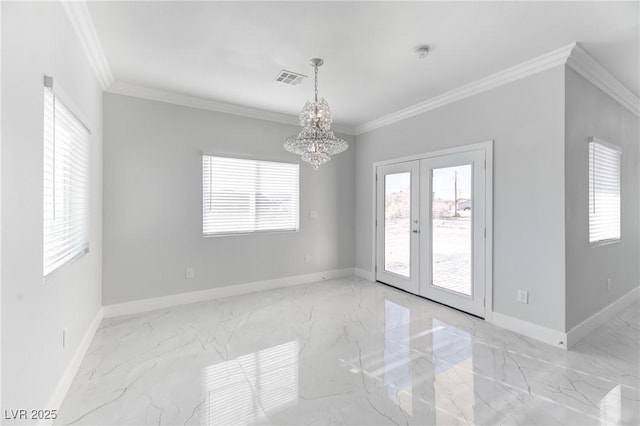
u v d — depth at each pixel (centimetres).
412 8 200
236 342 264
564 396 190
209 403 183
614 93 319
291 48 252
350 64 279
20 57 132
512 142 290
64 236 198
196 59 271
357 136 504
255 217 417
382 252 457
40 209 151
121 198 325
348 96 357
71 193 214
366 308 351
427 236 381
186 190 363
